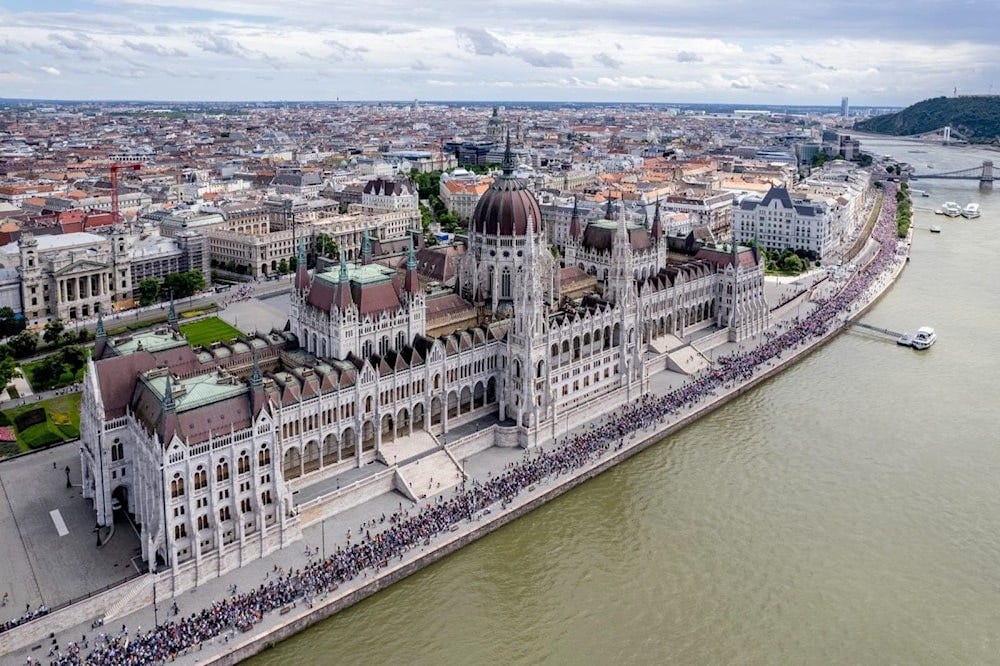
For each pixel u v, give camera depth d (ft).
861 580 533.96
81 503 582.35
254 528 533.96
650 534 583.99
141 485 522.47
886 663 462.60
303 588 495.41
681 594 520.42
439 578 531.91
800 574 539.29
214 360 646.74
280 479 540.52
